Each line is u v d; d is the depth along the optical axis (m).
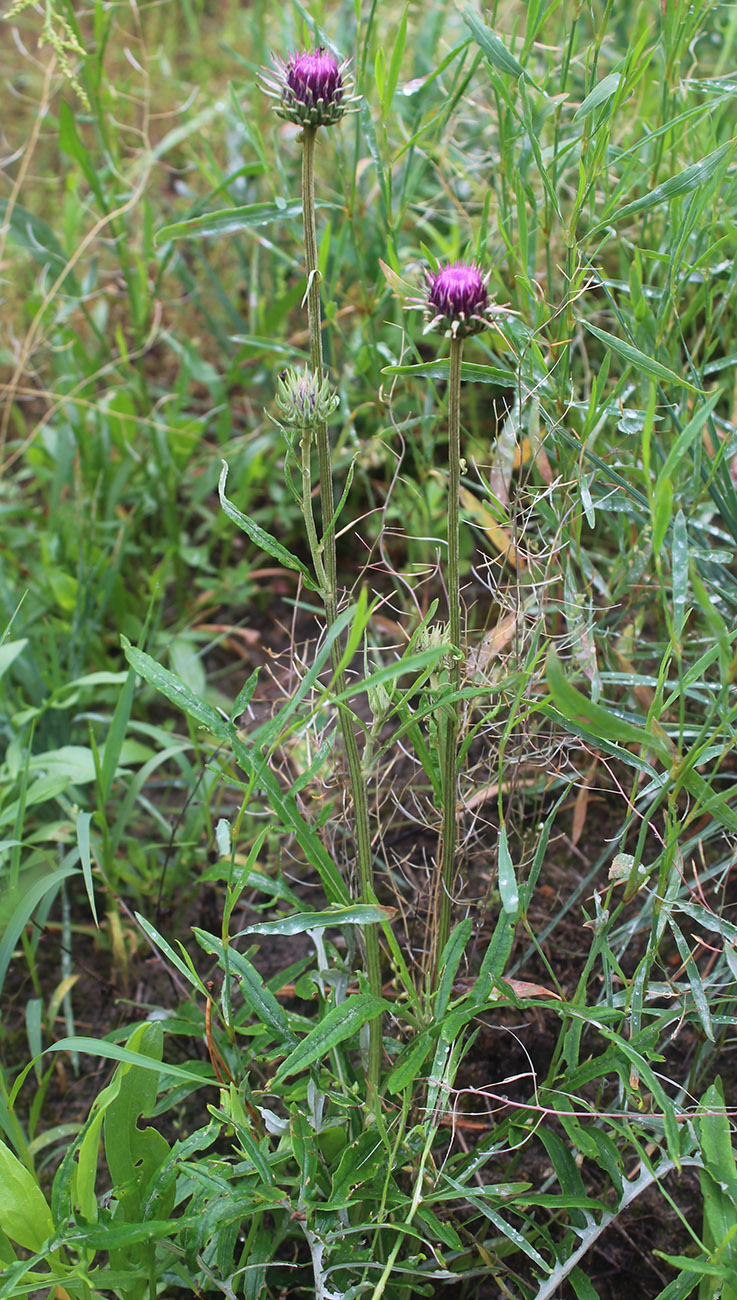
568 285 0.87
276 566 1.31
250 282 1.34
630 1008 0.76
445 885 0.79
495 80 0.83
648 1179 0.75
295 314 1.45
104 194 1.32
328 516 0.72
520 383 0.83
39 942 1.01
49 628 1.11
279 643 1.24
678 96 0.94
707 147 0.91
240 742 0.73
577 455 0.87
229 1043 0.76
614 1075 0.87
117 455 1.32
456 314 0.67
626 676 0.82
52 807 1.04
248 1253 0.78
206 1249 0.78
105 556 1.17
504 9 1.24
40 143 1.81
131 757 1.00
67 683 1.10
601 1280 0.84
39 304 1.29
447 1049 0.72
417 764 1.02
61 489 1.20
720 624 0.66
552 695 0.67
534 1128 0.77
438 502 1.15
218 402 1.35
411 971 0.90
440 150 1.10
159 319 1.32
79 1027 0.96
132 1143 0.73
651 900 0.86
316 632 1.24
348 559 1.28
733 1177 0.70
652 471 0.89
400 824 0.97
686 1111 0.79
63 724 1.05
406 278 1.07
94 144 1.78
